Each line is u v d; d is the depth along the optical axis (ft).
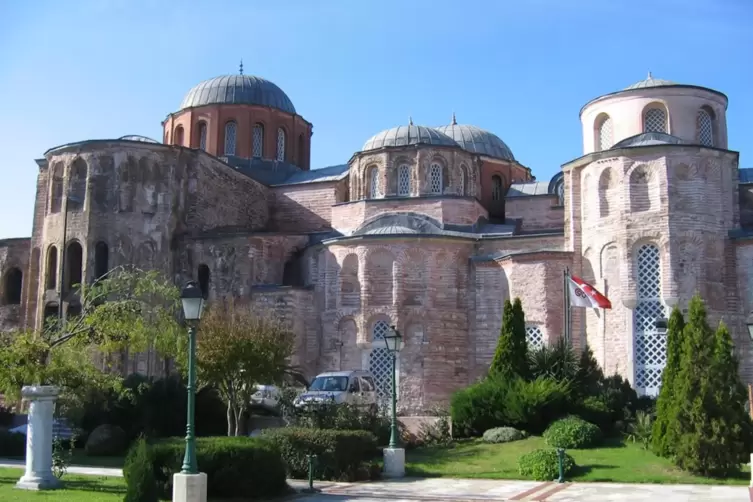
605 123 166.71
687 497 75.46
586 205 145.07
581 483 85.76
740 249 135.13
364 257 152.76
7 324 181.98
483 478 90.79
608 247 139.54
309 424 107.04
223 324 113.50
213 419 125.49
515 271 147.74
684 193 135.33
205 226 171.22
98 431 114.52
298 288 158.20
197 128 202.80
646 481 86.17
